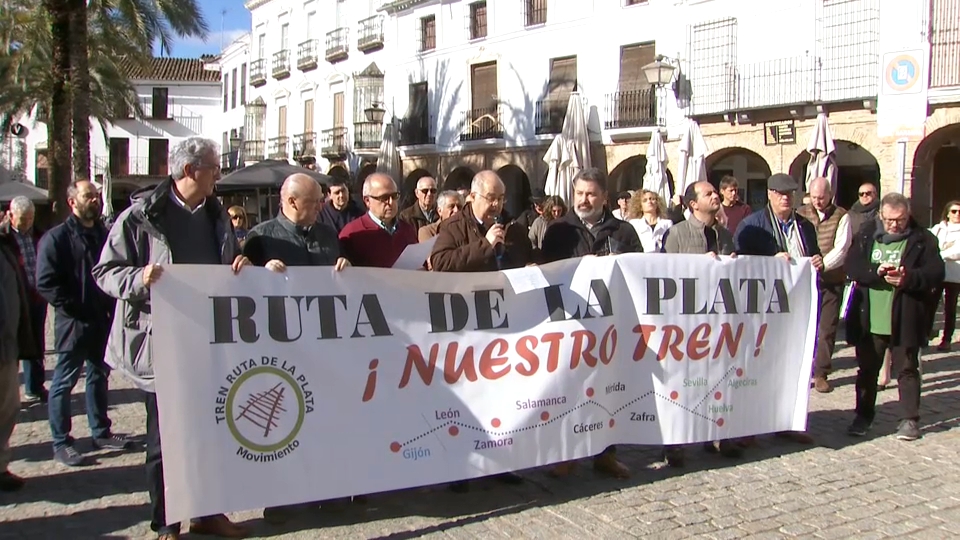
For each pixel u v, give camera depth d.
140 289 4.10
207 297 4.22
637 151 21.42
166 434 4.07
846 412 7.31
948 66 16.20
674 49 20.39
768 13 18.56
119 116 33.78
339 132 32.28
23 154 48.25
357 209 7.95
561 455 5.13
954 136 16.80
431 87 27.67
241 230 12.00
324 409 4.47
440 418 4.78
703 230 6.20
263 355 4.34
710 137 19.97
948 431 6.70
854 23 17.20
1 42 26.38
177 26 19.73
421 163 28.06
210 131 50.66
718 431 5.72
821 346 8.10
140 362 4.25
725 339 5.75
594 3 22.20
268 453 4.31
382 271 4.68
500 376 4.97
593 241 5.67
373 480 4.56
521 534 4.50
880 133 10.20
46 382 9.01
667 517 4.75
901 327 6.29
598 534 4.50
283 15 37.12
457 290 4.90
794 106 18.12
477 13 25.95
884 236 6.34
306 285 4.48
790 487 5.30
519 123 24.48
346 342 4.55
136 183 49.28
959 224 10.59
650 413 5.51
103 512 4.86
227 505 4.20
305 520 4.71
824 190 8.12
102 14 19.48
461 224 5.27
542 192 22.66
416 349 4.74
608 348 5.33
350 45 31.98
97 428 6.24
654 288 5.52
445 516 4.78
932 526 4.67
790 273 6.05
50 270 5.76
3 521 4.71
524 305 5.09
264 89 39.38
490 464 4.89
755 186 20.50
